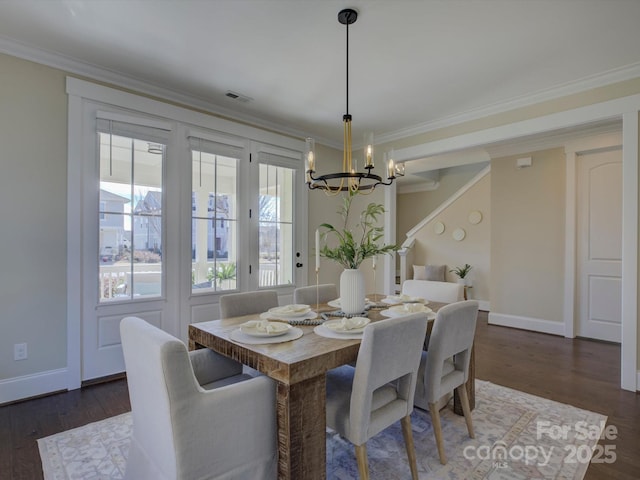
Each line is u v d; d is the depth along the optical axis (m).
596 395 2.70
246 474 1.41
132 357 1.41
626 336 2.79
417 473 1.70
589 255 4.32
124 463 1.83
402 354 1.61
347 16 2.12
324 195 4.70
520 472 1.78
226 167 3.66
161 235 3.19
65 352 2.69
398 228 8.86
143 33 2.33
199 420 1.26
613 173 4.18
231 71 2.84
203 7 2.05
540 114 3.21
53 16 2.15
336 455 1.94
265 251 4.01
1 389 2.45
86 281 2.79
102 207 2.87
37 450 1.94
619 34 2.31
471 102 3.42
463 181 7.84
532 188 4.73
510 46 2.47
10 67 2.47
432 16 2.13
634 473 1.78
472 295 6.39
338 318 2.14
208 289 3.50
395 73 2.86
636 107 2.73
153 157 3.14
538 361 3.49
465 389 2.15
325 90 3.18
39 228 2.58
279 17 2.15
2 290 2.46
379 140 4.51
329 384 1.86
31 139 2.55
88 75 2.79
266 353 1.50
